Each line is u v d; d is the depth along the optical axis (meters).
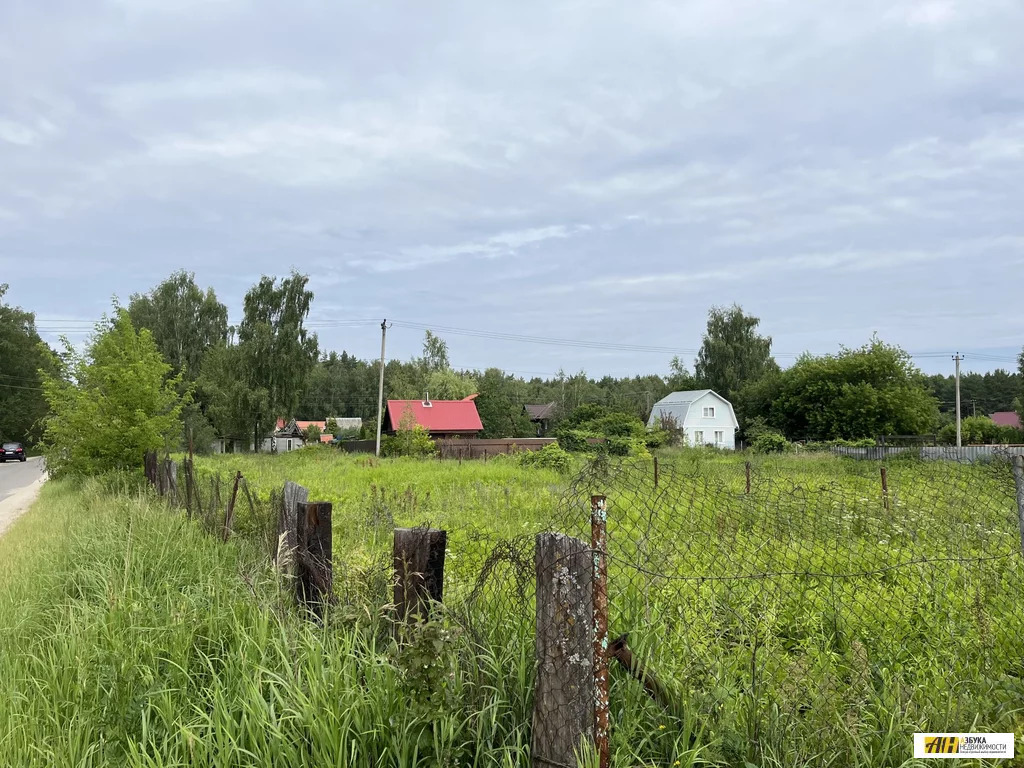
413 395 78.19
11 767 3.31
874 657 4.08
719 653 3.55
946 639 4.26
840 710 3.36
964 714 3.48
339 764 2.94
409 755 3.08
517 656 3.43
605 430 47.28
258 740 3.21
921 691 3.63
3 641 5.12
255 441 52.59
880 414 49.97
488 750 3.07
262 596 4.75
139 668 4.04
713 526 4.90
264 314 53.69
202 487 9.84
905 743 3.22
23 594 6.32
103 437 18.80
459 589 4.61
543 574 2.97
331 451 40.50
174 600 5.18
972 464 5.37
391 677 3.31
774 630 4.11
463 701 3.25
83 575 6.30
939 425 61.66
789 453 38.62
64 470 20.55
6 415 64.88
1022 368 65.69
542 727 2.94
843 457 31.64
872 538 5.39
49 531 10.59
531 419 75.12
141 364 19.36
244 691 3.55
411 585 3.87
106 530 8.13
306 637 3.94
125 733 3.49
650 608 3.71
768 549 4.76
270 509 6.31
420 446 39.84
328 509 4.82
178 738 3.30
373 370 102.31
